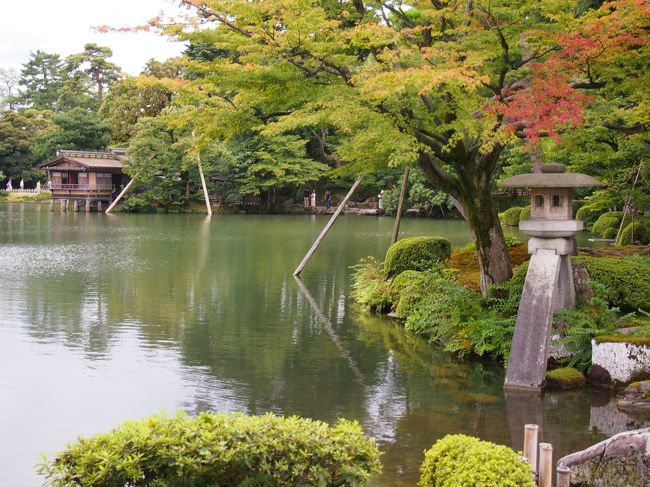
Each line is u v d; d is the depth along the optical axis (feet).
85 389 28.58
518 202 136.26
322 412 26.45
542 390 29.53
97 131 195.31
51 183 168.45
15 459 21.45
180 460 13.25
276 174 157.58
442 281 39.04
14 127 216.13
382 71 33.19
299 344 37.65
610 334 31.35
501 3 33.71
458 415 26.25
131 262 71.00
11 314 43.75
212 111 36.81
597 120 36.29
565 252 31.53
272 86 35.22
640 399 27.84
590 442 23.48
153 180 162.81
